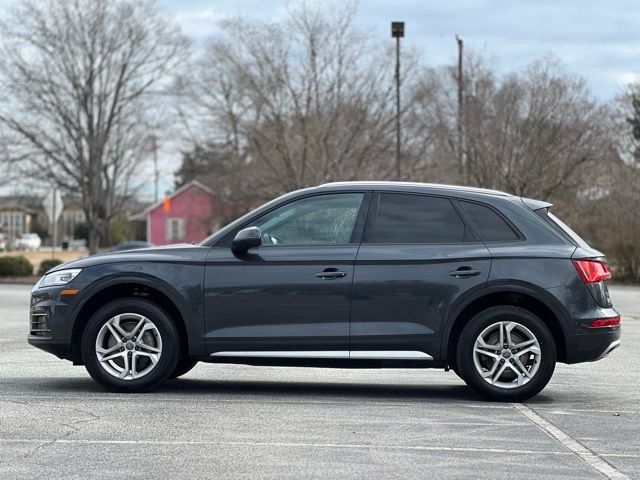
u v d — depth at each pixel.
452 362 9.33
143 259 9.45
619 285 37.41
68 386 9.91
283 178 42.97
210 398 9.25
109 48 58.12
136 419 8.12
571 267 9.17
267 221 9.46
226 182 51.50
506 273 9.14
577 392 9.97
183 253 9.45
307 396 9.49
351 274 9.20
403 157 44.09
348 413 8.52
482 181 41.47
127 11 58.53
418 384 10.52
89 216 59.22
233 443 7.24
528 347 9.15
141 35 58.62
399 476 6.32
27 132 55.69
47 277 9.66
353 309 9.19
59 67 56.88
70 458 6.73
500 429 7.89
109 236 92.69
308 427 7.86
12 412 8.38
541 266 9.16
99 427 7.77
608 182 40.91
